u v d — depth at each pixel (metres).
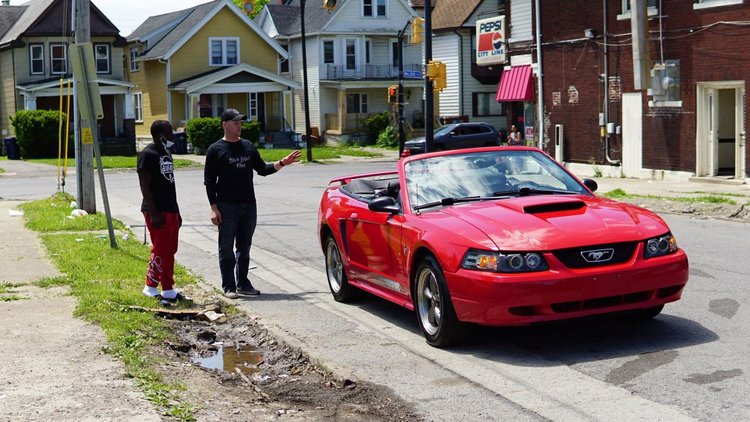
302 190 26.52
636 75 24.62
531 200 7.96
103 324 8.30
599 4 27.58
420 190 8.59
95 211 19.30
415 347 7.90
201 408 6.06
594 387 6.41
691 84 24.11
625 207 7.96
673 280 7.34
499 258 7.05
